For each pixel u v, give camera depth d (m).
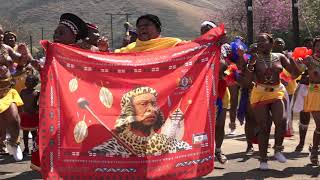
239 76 9.18
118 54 6.08
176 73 6.22
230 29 50.91
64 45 5.85
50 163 5.74
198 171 6.30
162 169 6.09
